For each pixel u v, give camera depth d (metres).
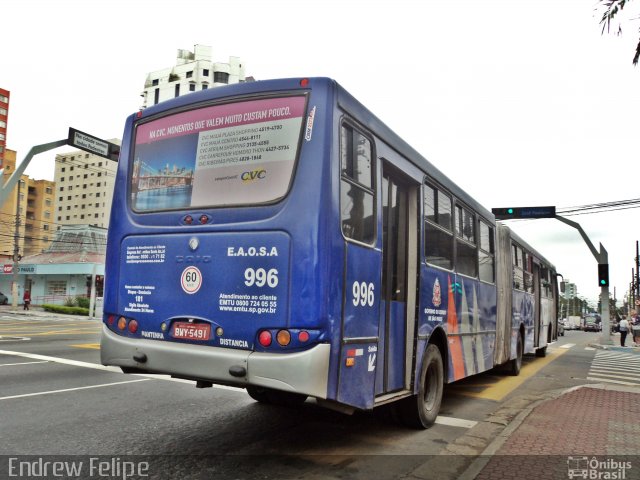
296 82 4.52
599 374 12.23
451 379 7.05
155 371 4.71
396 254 5.80
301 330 4.06
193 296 4.59
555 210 23.53
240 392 7.86
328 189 4.21
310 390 3.96
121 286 5.10
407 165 5.89
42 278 45.59
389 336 5.45
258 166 4.52
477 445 5.59
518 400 8.38
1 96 91.25
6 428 5.57
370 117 5.07
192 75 95.00
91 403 6.88
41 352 12.36
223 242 4.50
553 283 18.55
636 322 28.86
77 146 17.14
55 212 117.12
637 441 5.59
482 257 8.89
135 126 5.46
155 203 5.08
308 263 4.12
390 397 5.26
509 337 10.69
